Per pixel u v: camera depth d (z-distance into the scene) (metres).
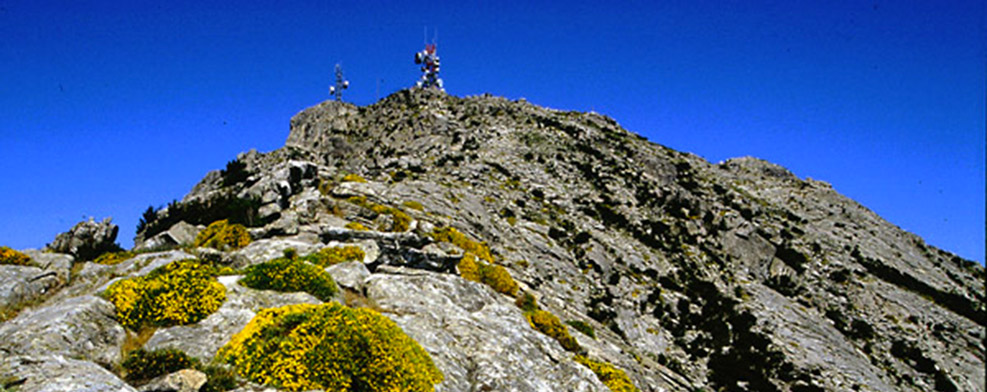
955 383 49.22
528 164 79.94
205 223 36.44
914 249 81.38
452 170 71.19
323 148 99.75
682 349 46.47
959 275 75.50
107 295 18.97
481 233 50.62
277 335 17.50
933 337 57.38
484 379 20.08
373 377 16.77
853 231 80.56
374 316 19.12
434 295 26.58
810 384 43.03
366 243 31.70
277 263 23.08
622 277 53.97
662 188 78.69
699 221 71.69
